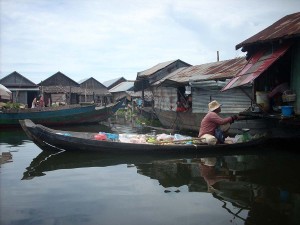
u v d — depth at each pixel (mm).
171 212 5277
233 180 7277
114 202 5816
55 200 5973
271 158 9766
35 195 6316
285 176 7586
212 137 10609
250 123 12859
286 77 12250
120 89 49000
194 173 7996
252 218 4977
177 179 7438
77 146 10680
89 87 50406
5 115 22047
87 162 9672
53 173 8297
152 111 26109
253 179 7352
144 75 29438
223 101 14828
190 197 6066
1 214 5266
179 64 29609
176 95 20297
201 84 15594
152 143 11062
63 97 42250
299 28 10961
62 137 10633
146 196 6156
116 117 34844
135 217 5078
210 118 10906
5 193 6465
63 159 10180
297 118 9797
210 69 19594
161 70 28891
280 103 11641
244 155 10305
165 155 10320
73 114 24219
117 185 6992
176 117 19578
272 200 5836
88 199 6020
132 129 21094
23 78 42719
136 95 43000
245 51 13742
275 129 11602
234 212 5250
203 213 5223
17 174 8219
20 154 11344
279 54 10930
